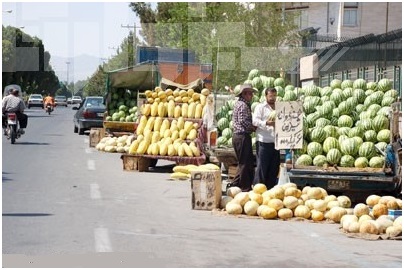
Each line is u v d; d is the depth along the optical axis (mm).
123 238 10461
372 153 14352
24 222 11586
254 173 15836
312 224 12164
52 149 27047
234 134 15086
